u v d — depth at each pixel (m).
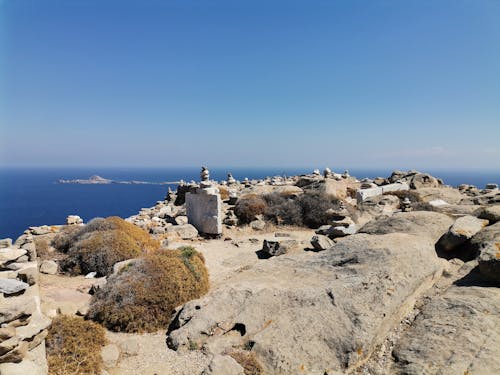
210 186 19.36
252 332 7.45
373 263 8.59
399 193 28.09
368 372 6.25
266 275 10.07
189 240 18.05
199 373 6.49
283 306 7.87
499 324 6.26
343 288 7.76
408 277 8.05
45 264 12.56
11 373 4.55
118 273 10.10
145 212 26.50
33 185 197.00
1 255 7.58
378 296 7.48
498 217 11.08
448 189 30.19
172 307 9.02
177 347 7.37
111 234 13.73
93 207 83.44
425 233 11.19
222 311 8.05
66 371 6.21
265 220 21.50
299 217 21.58
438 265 8.84
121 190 152.88
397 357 6.37
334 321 7.05
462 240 9.97
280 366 6.45
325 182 27.92
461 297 7.34
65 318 7.75
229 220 20.89
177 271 9.88
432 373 5.57
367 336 6.66
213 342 7.30
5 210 76.69
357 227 17.59
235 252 15.88
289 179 43.38
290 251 14.52
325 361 6.46
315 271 9.50
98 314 8.57
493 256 7.88
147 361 6.99
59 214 68.62
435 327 6.66
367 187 31.72
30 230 15.73
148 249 14.63
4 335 4.66
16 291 5.57
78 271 12.55
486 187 33.88
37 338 5.32
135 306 8.63
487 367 5.34
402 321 7.43
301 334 6.97
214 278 12.16
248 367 6.36
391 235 10.09
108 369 6.68
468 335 6.08
